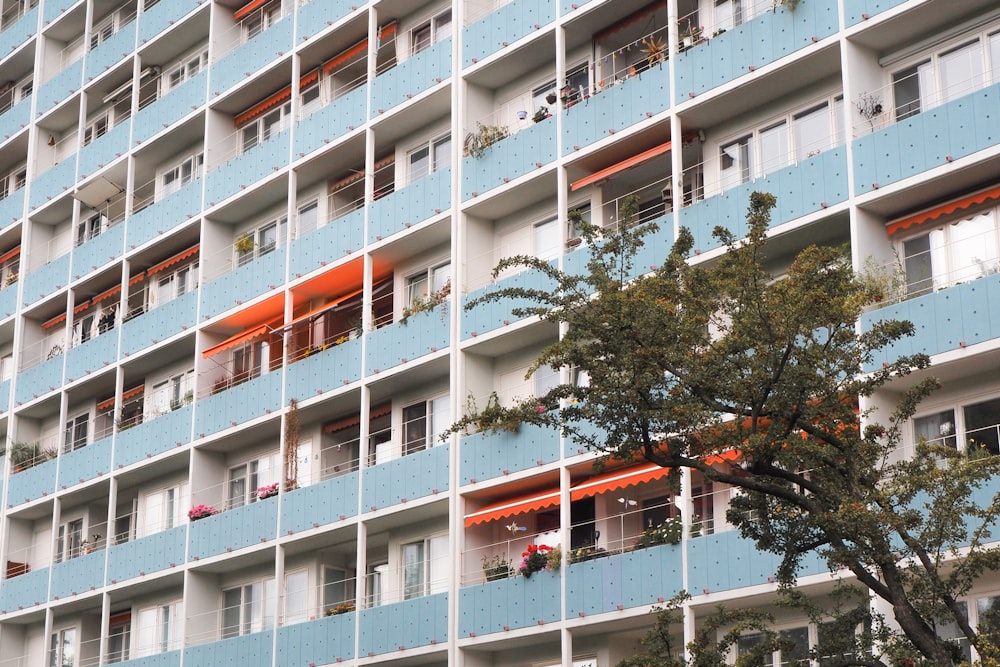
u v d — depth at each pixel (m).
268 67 49.91
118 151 56.03
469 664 38.91
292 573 46.06
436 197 42.97
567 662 36.09
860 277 27.95
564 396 24.91
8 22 66.69
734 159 37.00
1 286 62.66
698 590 33.59
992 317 29.83
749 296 23.77
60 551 56.03
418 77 44.41
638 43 40.50
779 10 35.16
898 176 31.94
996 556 22.89
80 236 59.91
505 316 40.09
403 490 41.44
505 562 39.22
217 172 51.00
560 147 39.56
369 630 41.09
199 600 47.84
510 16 42.03
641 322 24.08
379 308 45.72
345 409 45.59
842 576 30.73
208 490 49.09
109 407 55.78
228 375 50.31
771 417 23.73
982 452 24.17
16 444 57.59
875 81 33.94
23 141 62.38
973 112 31.02
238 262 51.03
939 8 32.59
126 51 57.19
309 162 47.50
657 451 25.16
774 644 24.05
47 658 52.28
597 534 38.16
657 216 38.44
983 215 31.69
